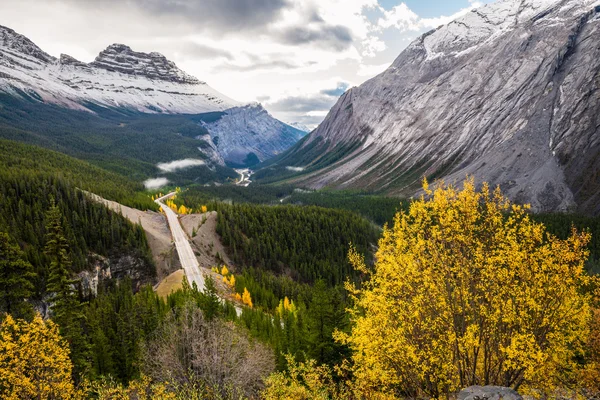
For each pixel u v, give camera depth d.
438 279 14.62
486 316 14.02
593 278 14.09
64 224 94.44
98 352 40.62
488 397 13.02
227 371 27.77
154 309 48.81
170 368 29.53
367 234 146.75
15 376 22.73
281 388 17.72
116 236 103.75
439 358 14.26
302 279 121.50
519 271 14.05
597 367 15.80
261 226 141.12
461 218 14.55
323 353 33.69
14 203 102.56
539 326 14.03
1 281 41.12
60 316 38.69
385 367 15.36
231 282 88.81
